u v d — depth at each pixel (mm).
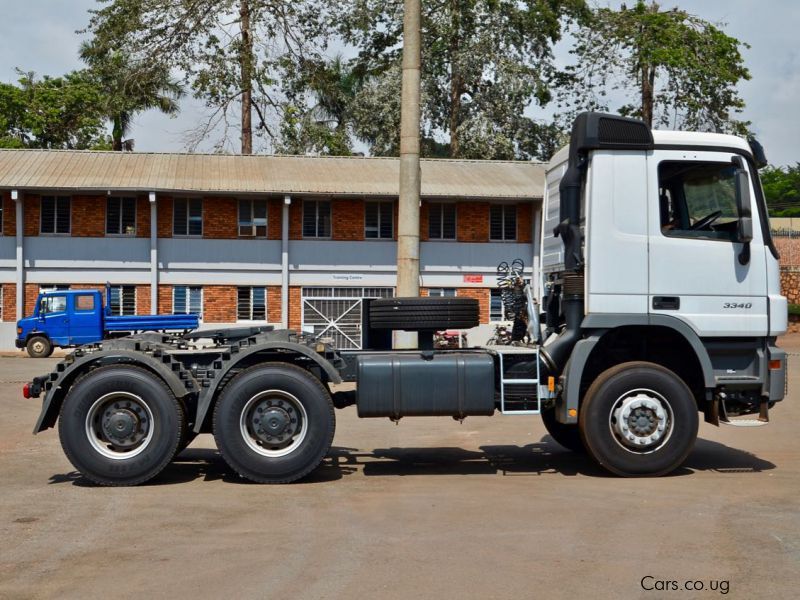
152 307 35250
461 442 12273
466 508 8016
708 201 9688
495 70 43438
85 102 53438
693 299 9555
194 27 41719
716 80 43531
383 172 37500
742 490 8781
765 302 9633
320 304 36375
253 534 7129
